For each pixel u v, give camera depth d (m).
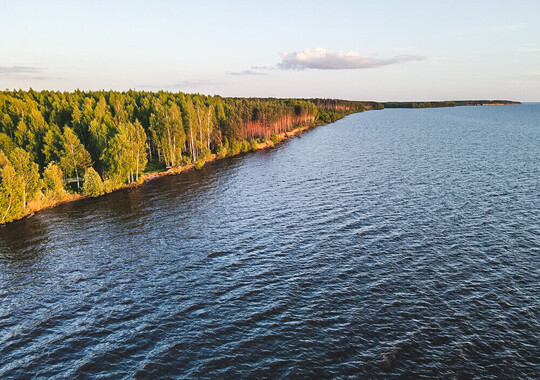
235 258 44.06
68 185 81.38
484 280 36.47
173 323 31.98
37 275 41.75
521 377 24.59
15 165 64.12
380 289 35.78
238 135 134.25
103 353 28.47
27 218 62.84
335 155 113.56
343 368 26.00
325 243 46.88
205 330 30.83
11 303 36.06
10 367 27.22
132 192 79.38
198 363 27.03
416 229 49.72
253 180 85.00
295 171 92.38
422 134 162.25
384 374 25.31
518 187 67.06
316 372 25.72
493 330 29.22
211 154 121.38
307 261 42.31
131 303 35.41
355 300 34.16
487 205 57.88
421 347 27.70
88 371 26.58
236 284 38.12
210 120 126.06
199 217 59.75
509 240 45.00
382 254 43.00
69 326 32.12
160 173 97.44
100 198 75.19
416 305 32.94
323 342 28.75
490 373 25.02
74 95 145.00
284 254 44.44
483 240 45.38
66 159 79.50
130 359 27.70
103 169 86.06
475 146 120.31
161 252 46.78
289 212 59.69
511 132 164.50
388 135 162.38
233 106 162.38
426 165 91.00
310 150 127.50
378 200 63.28
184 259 44.44
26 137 86.69
